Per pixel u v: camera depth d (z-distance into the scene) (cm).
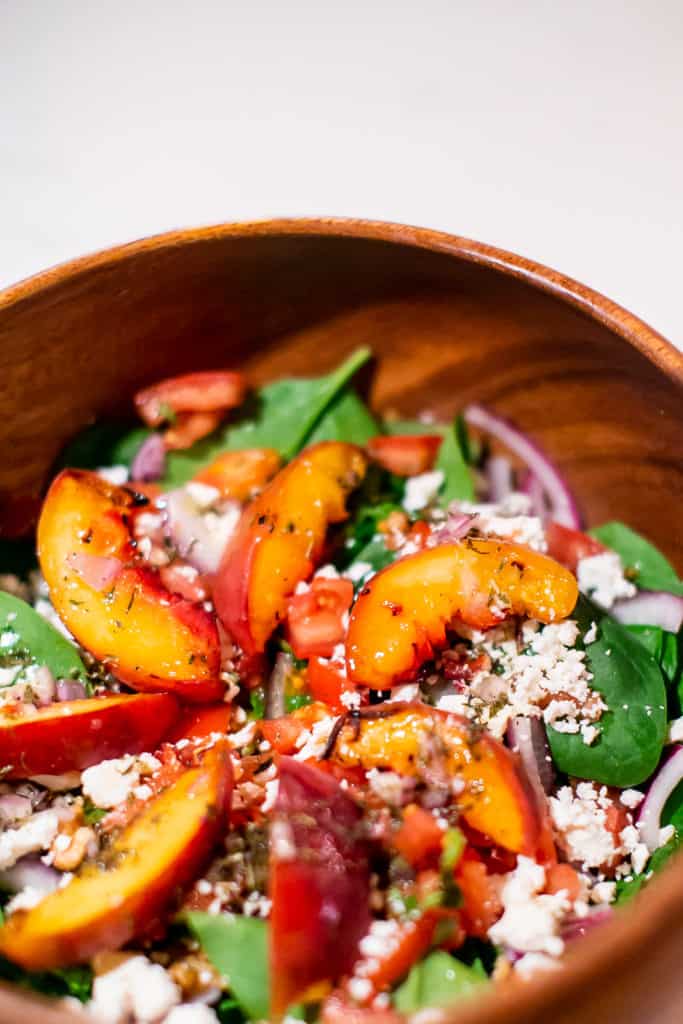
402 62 80
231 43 81
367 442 64
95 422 64
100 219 75
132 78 80
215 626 58
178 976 53
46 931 52
